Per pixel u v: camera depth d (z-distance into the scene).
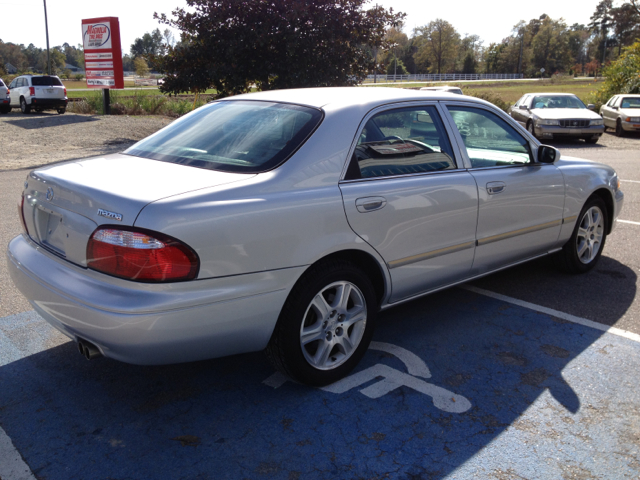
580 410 2.84
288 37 14.45
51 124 19.48
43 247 2.92
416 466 2.41
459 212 3.53
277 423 2.72
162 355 2.46
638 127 18.41
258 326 2.67
